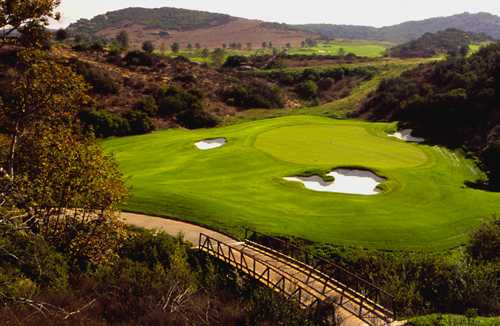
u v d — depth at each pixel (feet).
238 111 265.54
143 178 127.54
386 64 366.02
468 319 46.57
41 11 64.69
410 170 130.41
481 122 176.24
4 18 62.59
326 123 197.77
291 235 88.17
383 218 97.86
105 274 52.60
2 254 43.88
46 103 68.74
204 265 71.51
